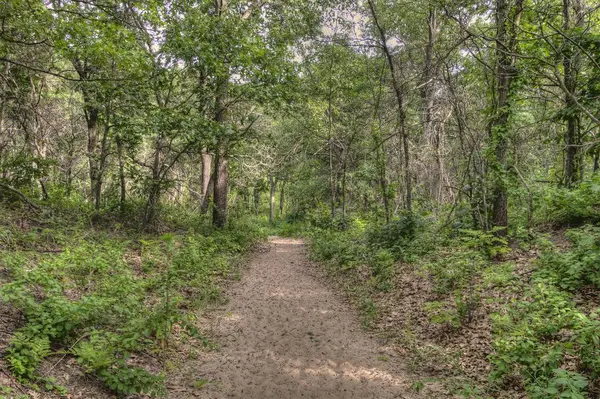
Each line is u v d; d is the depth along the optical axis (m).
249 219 26.55
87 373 4.31
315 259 15.66
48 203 11.67
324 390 5.10
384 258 10.95
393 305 8.38
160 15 10.77
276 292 10.34
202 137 12.90
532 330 4.98
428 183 16.95
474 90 13.33
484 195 10.04
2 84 12.18
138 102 11.69
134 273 8.60
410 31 18.14
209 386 5.07
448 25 11.90
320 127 22.53
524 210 11.29
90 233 10.22
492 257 8.96
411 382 5.19
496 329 5.60
